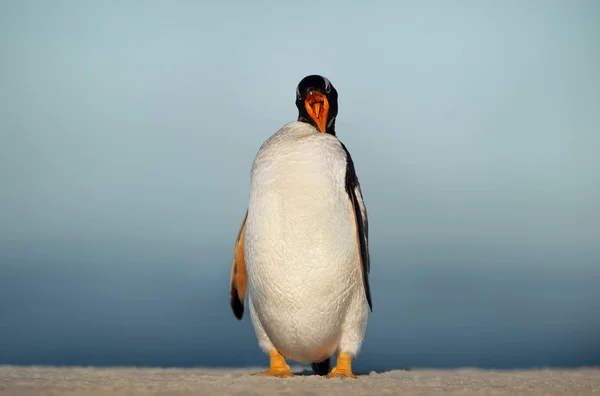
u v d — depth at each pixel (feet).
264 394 39.93
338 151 55.77
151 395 38.99
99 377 50.37
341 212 54.49
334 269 53.98
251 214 55.06
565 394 43.70
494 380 54.65
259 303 55.52
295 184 53.52
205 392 40.29
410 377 58.18
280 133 56.75
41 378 48.49
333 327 55.47
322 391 41.83
